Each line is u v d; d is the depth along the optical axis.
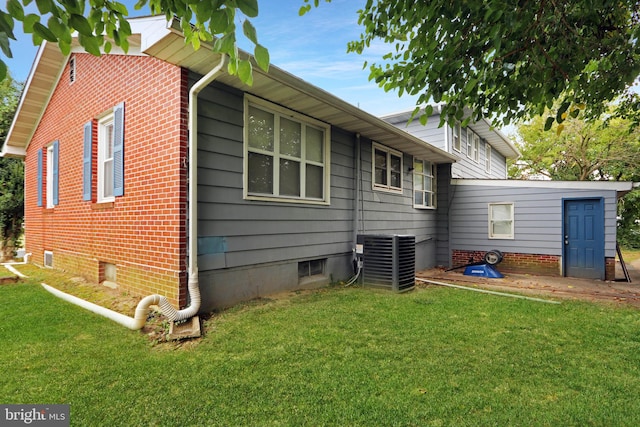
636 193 12.97
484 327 3.93
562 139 16.89
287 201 5.49
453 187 10.36
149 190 4.45
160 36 3.44
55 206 7.00
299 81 4.52
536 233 9.01
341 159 6.68
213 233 4.39
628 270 9.93
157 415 2.11
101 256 5.45
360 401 2.29
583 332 3.80
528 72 2.60
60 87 6.86
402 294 5.75
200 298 4.11
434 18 2.50
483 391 2.46
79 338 3.30
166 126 4.21
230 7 1.54
